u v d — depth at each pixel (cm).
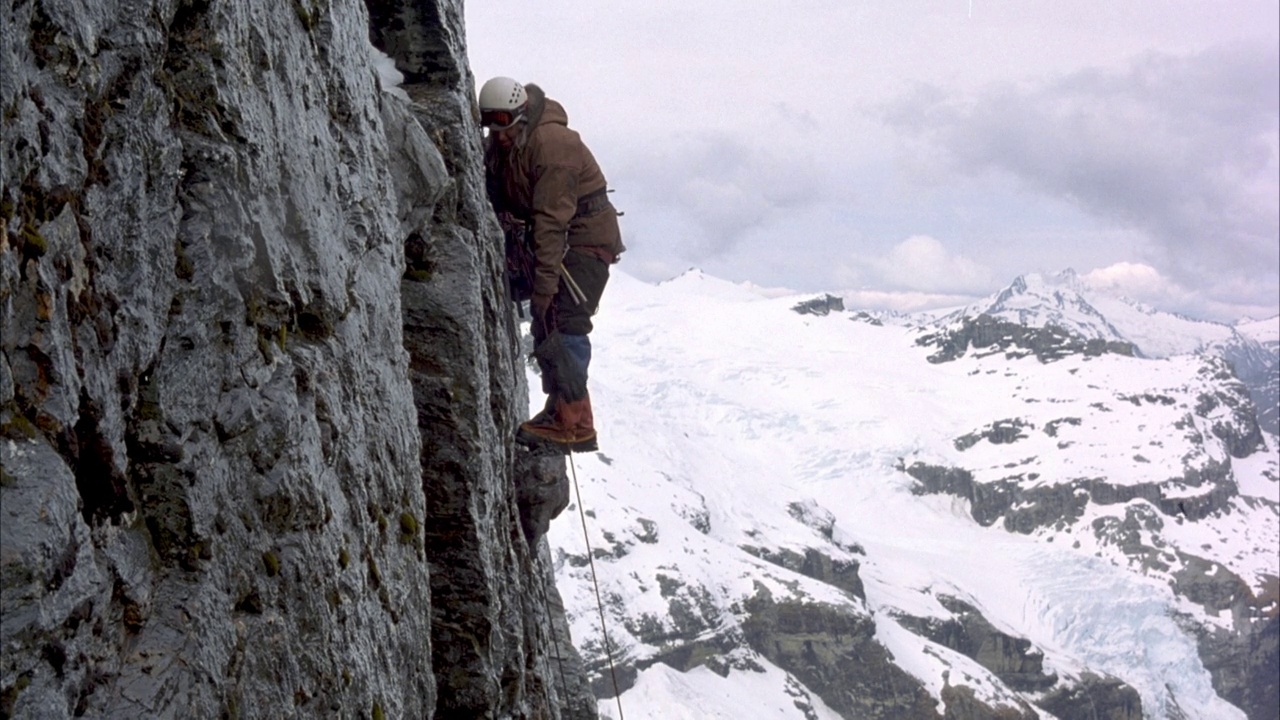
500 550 826
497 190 910
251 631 452
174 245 419
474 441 758
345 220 579
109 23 377
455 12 845
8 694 318
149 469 407
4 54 321
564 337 903
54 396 340
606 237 898
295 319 521
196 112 439
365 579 559
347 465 549
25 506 323
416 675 630
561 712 1031
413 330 751
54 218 345
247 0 477
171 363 416
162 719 384
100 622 367
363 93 627
